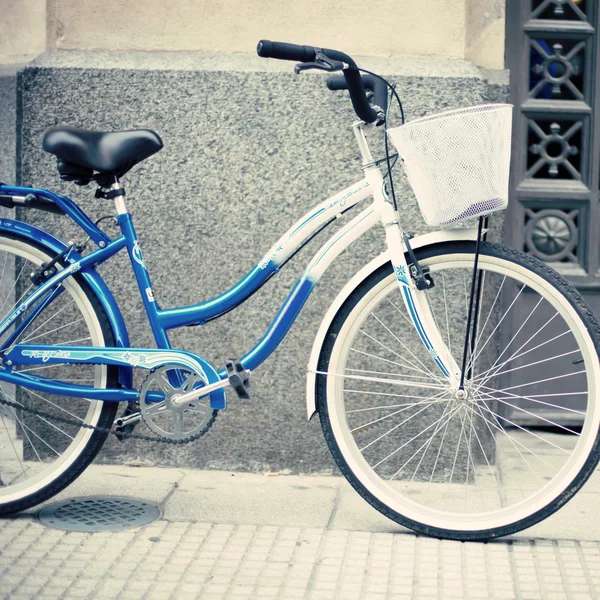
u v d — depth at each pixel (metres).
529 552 2.76
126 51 3.48
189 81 3.39
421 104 3.35
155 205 3.44
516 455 3.74
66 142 2.78
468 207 2.57
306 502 3.17
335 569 2.61
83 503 3.10
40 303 2.99
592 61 3.97
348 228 2.85
